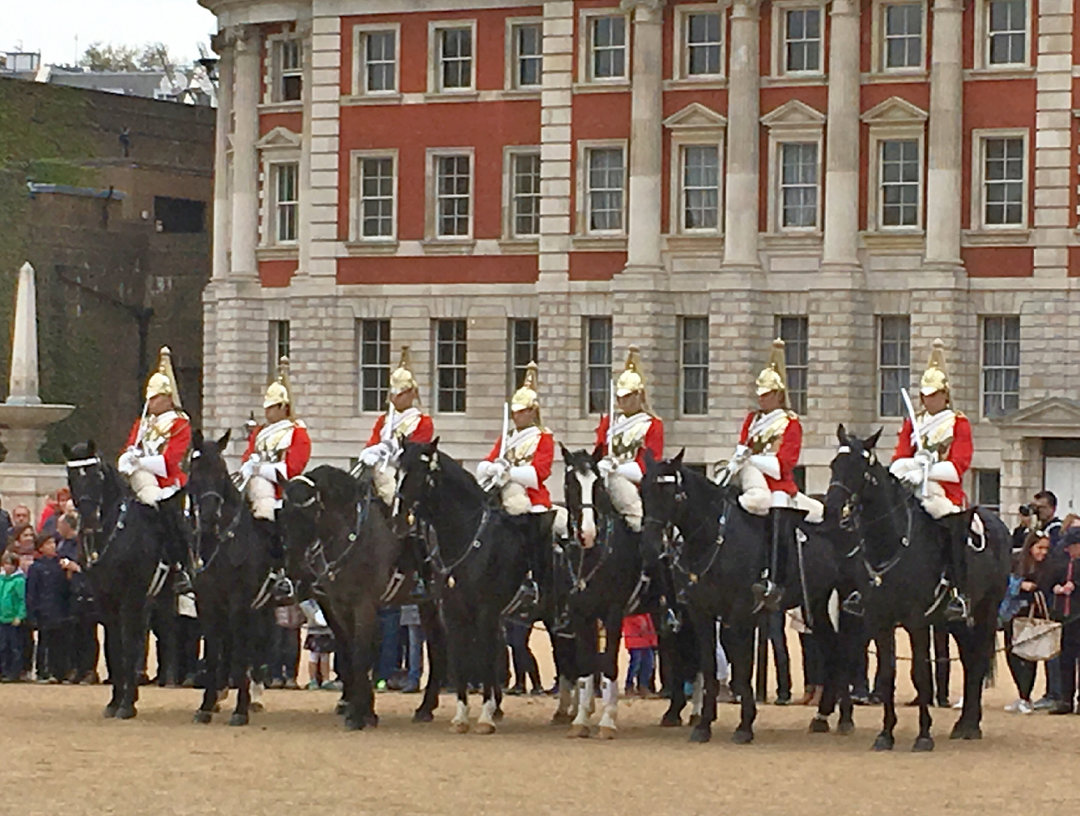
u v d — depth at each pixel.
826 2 82.50
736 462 34.81
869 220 82.19
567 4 85.69
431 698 37.00
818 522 35.44
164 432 37.78
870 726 37.25
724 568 33.69
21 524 47.16
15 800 27.41
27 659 46.31
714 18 84.06
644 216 84.19
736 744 33.84
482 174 87.44
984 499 80.94
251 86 91.81
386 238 88.75
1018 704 40.69
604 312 85.00
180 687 43.28
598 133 85.31
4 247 98.81
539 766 30.62
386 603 35.59
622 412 35.69
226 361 91.62
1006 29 81.06
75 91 101.69
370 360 89.44
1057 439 78.06
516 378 87.50
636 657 42.28
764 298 83.12
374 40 89.25
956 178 81.00
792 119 82.56
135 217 103.38
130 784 28.72
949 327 80.75
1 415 69.69
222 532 35.78
